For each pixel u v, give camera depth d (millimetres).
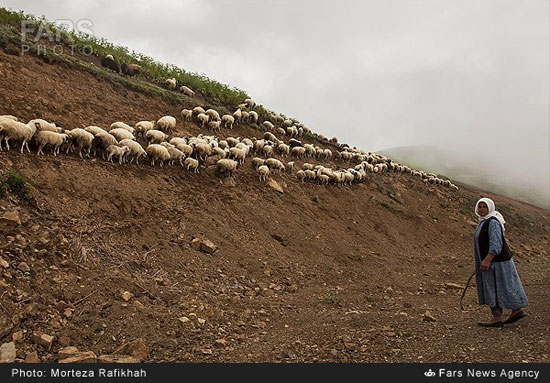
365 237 15641
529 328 5930
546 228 34000
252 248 10375
